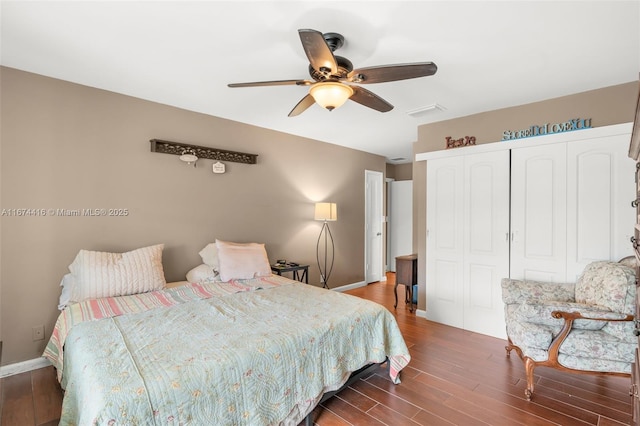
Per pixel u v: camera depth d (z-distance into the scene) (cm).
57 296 262
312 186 472
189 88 283
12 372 244
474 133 350
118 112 293
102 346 167
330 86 195
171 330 191
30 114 251
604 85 272
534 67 240
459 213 359
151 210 313
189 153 335
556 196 297
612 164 270
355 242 545
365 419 195
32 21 184
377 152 575
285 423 174
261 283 309
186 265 338
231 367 155
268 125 398
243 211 388
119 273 262
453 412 202
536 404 211
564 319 212
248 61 232
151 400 130
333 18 180
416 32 193
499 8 171
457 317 360
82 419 127
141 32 196
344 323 215
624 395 220
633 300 204
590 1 164
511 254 323
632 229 262
